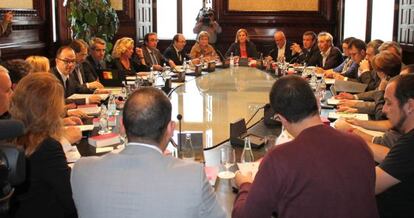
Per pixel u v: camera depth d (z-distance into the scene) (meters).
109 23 7.45
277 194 1.46
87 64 5.14
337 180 1.43
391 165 1.83
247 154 2.33
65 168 1.87
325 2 8.88
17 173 1.26
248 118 3.53
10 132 1.15
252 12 8.99
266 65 6.67
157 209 1.36
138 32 8.70
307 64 6.98
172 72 6.34
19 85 1.96
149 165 1.40
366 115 3.47
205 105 4.05
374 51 4.81
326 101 4.06
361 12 8.52
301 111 1.54
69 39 7.35
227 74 6.22
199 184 1.38
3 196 1.25
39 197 1.81
